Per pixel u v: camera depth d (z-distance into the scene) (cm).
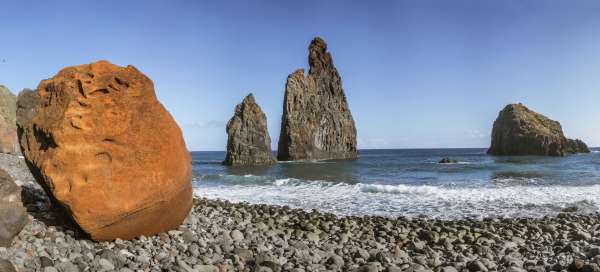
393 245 1114
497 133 10619
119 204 822
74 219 795
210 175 3706
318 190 2522
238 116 6731
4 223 715
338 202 2023
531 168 4488
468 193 2264
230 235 1060
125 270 704
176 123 952
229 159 6675
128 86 876
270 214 1588
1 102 3331
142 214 863
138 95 884
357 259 912
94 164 818
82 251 769
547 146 9269
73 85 849
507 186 2617
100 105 843
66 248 764
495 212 1722
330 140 8725
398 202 2002
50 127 823
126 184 838
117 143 845
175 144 917
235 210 1559
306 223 1347
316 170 4862
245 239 1050
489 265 874
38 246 744
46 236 804
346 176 3812
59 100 856
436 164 5925
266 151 6712
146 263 758
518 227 1357
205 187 2819
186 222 1065
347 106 9356
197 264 780
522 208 1802
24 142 896
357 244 1113
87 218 795
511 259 912
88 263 712
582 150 11750
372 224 1423
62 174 801
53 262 686
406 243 1127
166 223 940
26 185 1181
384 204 1950
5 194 901
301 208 1845
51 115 852
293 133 7894
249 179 3416
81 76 851
